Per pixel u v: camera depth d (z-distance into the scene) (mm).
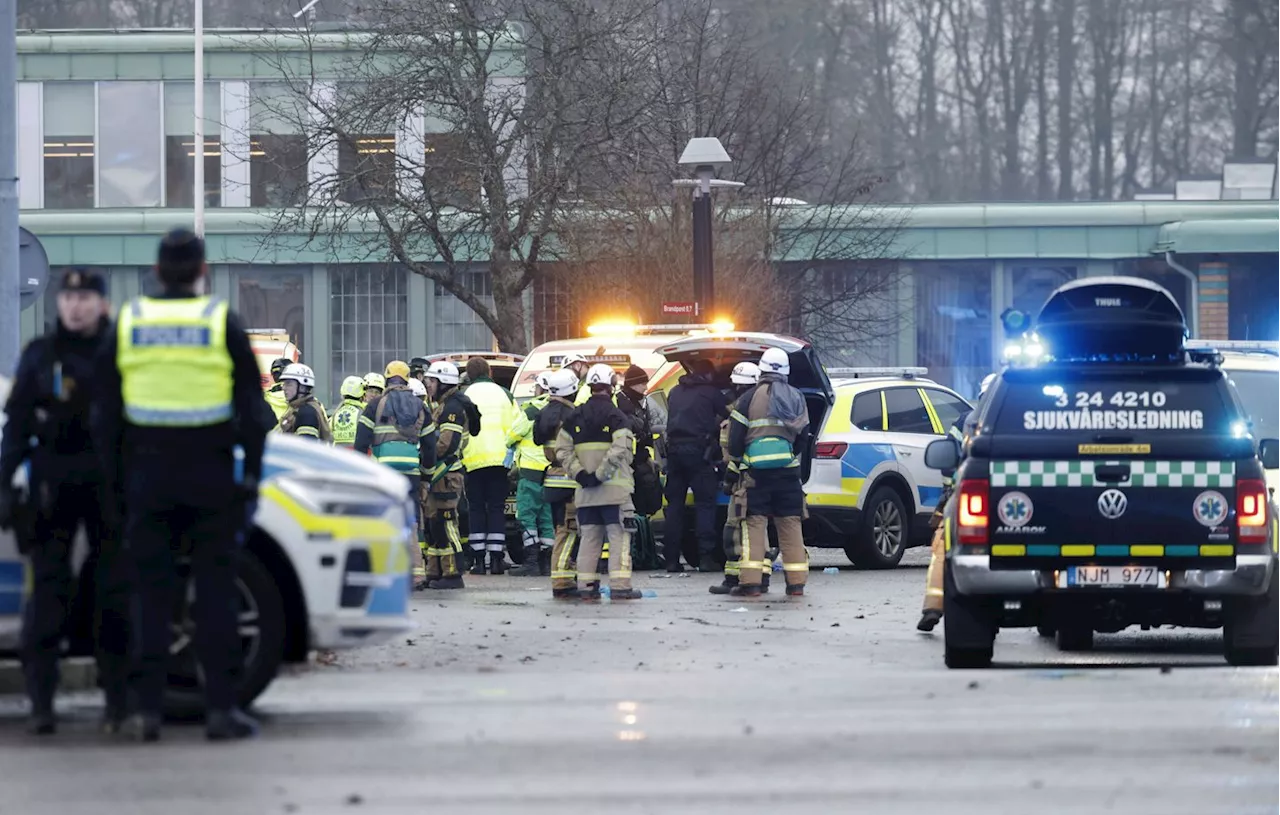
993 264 160375
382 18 132000
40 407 34219
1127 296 50375
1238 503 43938
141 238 164750
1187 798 27984
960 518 44531
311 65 139125
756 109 154000
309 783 29297
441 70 128250
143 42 169500
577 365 79188
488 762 31141
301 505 36625
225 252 163250
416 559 71750
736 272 126938
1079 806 27453
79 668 41594
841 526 79188
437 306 163125
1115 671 43562
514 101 133000
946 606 45625
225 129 167500
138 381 32750
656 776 29828
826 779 29516
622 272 125875
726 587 68812
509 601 65875
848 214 152625
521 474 79500
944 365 159500
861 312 158125
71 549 34719
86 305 34156
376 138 132875
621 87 126938
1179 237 158375
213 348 32844
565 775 29953
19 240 60000
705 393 78000
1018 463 44344
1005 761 30984
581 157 127750
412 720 35969
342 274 163500
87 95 170250
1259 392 66500
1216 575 43875
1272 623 44750
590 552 66000
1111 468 44094
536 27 128125
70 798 28062
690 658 48250
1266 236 158625
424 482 72125
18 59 169750
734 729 34438
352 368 163500
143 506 32844
